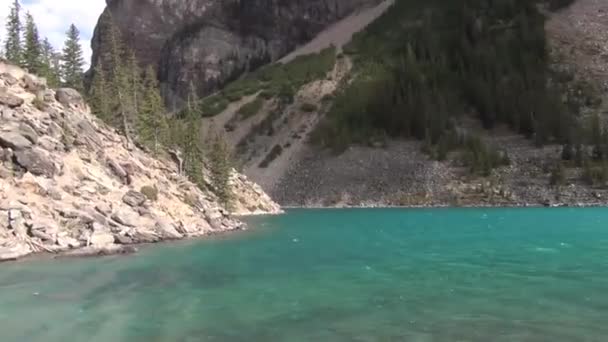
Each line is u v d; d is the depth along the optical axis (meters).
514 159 149.88
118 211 50.66
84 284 29.36
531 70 190.88
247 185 126.06
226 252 44.19
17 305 24.09
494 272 32.53
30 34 85.62
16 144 47.16
